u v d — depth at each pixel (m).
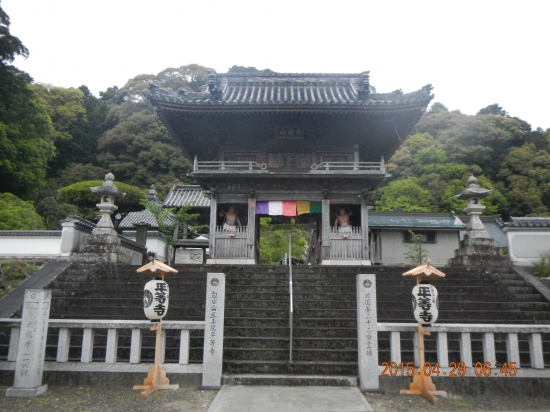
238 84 20.48
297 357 8.78
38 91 59.22
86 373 8.00
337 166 17.34
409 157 55.25
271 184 17.38
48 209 33.97
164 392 7.49
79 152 60.62
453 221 27.16
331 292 11.84
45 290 7.75
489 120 57.72
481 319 10.52
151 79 75.38
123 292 11.69
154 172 58.59
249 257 16.67
